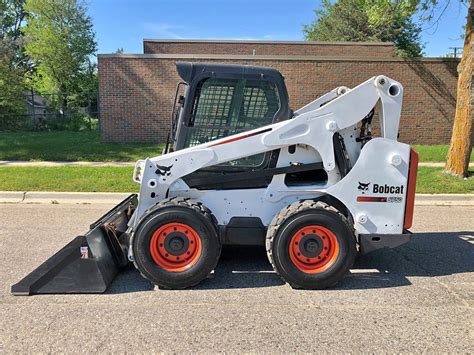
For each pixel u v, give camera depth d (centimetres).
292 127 450
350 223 442
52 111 2772
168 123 1608
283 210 441
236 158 452
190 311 381
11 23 4312
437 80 1611
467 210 811
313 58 1598
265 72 463
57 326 351
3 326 349
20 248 553
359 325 359
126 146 1493
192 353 314
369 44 2264
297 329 351
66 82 3741
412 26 3189
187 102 462
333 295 421
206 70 459
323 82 1617
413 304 402
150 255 422
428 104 1625
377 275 477
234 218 462
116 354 311
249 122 467
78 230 640
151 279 424
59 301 398
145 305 392
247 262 509
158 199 456
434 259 533
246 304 397
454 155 1020
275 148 454
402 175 455
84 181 939
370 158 452
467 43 984
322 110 454
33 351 313
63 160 1236
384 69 1611
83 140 1681
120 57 1570
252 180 464
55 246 562
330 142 455
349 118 457
